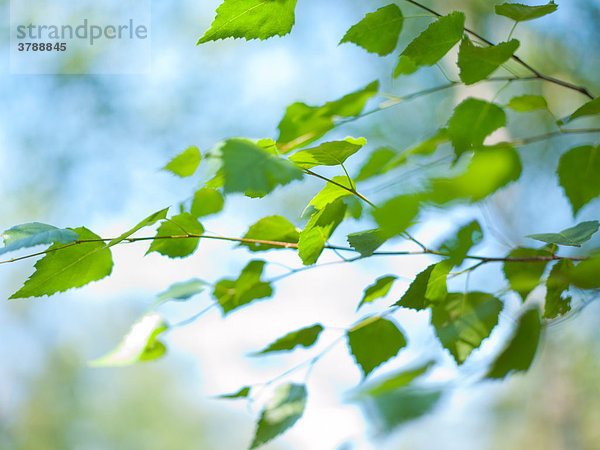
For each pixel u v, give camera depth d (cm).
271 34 98
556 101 350
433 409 89
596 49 354
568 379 354
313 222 100
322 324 105
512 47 98
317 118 105
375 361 104
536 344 100
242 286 108
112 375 1195
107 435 1163
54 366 1086
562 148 319
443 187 86
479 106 103
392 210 86
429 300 100
